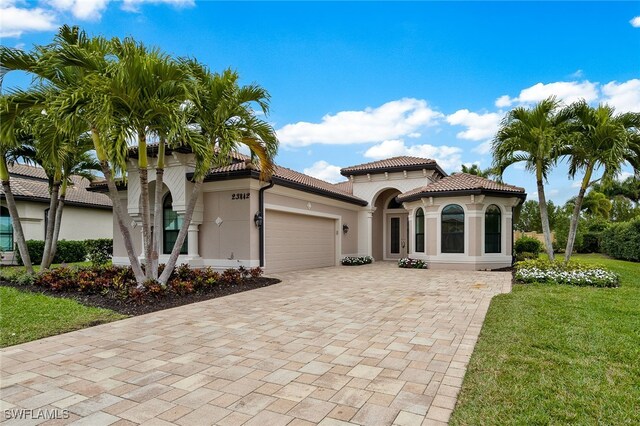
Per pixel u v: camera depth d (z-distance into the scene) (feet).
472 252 51.62
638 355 15.97
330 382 13.75
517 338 18.54
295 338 19.40
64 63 26.11
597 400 11.99
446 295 31.60
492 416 11.06
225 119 31.22
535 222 128.67
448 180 58.18
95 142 29.50
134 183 46.52
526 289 33.12
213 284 34.12
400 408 11.71
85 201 72.90
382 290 34.58
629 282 37.99
